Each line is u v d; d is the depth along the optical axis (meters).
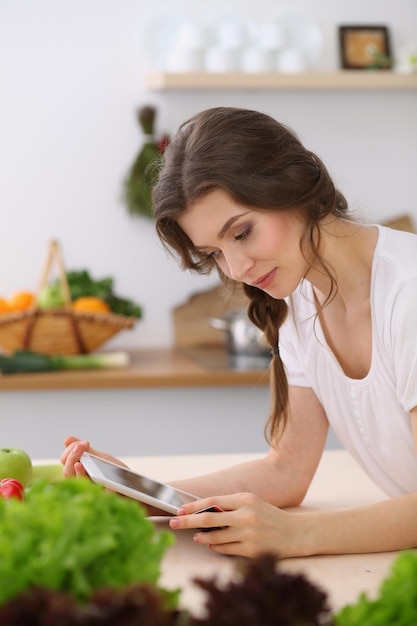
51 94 4.13
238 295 1.99
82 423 3.78
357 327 1.75
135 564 0.96
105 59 4.14
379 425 1.76
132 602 0.79
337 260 1.71
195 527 1.56
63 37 4.12
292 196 1.60
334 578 1.48
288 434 1.96
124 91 4.16
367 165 4.33
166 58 4.16
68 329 3.73
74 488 1.04
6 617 0.79
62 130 4.14
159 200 1.67
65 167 4.15
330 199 1.68
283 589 0.84
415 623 0.91
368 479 2.12
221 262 1.70
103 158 4.16
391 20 4.29
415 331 1.60
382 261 1.67
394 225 4.33
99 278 4.18
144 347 4.23
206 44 4.03
